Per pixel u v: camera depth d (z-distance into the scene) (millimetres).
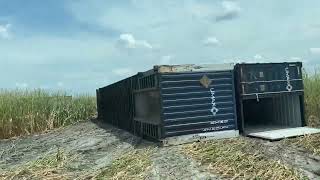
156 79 10531
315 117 13852
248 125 13336
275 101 13141
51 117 18094
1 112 16125
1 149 12891
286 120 12617
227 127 11039
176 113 10516
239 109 11297
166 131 10391
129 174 7773
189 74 10703
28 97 18125
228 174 7520
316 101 14141
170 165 8328
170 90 10500
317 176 7316
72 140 13594
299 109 12000
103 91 20172
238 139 10680
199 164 8273
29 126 17062
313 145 9422
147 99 11672
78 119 20797
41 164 9070
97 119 21641
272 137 10242
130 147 10977
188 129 10602
